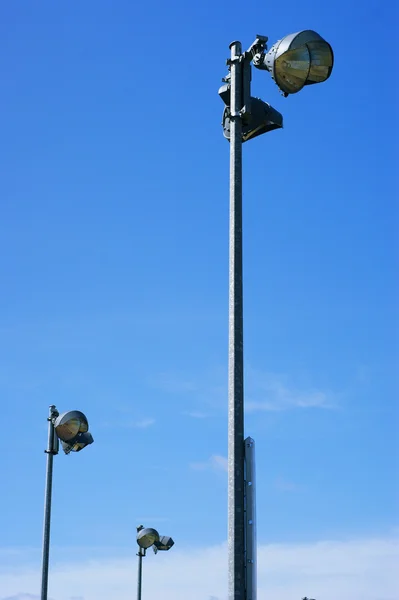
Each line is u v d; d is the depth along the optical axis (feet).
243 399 32.04
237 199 34.83
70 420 63.82
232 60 36.40
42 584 61.72
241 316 33.19
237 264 33.91
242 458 31.12
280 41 34.42
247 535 30.12
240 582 29.55
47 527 63.00
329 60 34.50
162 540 97.81
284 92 35.24
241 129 35.94
